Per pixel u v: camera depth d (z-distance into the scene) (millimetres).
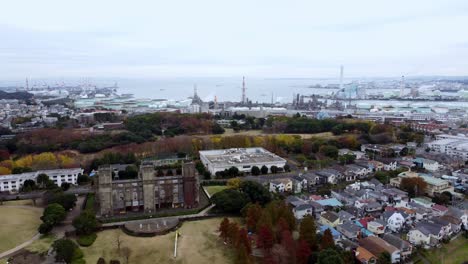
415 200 168250
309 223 122500
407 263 120438
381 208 163625
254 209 136375
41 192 184250
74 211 161500
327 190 184875
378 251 119812
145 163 178500
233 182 181125
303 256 112062
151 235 136125
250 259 113875
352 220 147000
